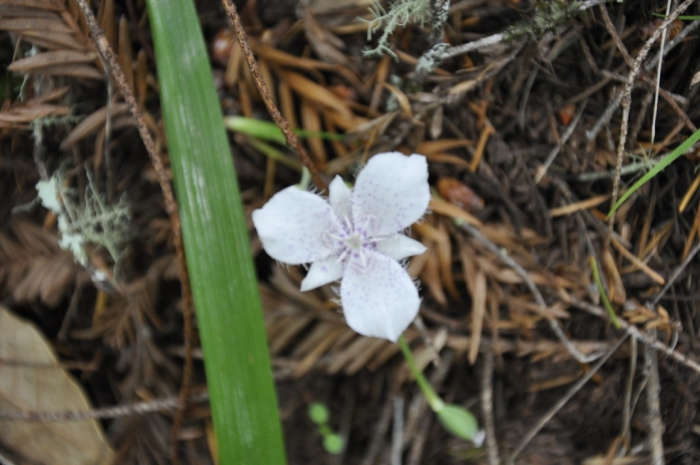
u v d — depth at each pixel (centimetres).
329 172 27
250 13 27
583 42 27
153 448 27
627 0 28
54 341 27
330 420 28
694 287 28
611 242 28
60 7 26
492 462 27
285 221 26
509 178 27
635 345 28
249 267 25
